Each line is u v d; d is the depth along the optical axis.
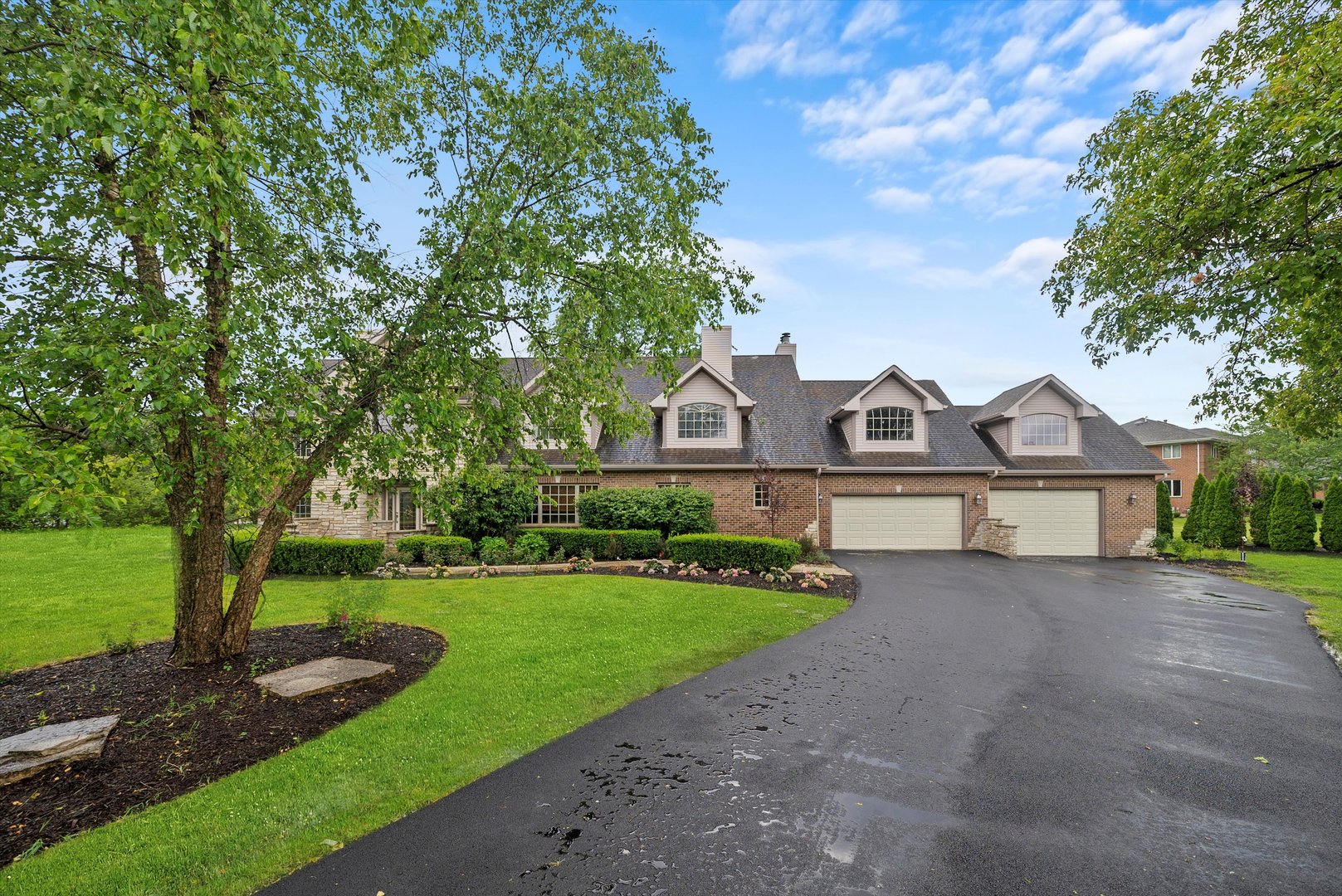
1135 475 18.38
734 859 3.20
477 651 7.02
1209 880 3.04
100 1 3.85
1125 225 7.27
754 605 9.76
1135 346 8.23
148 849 3.24
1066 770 4.28
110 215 5.15
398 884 2.96
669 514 15.59
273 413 5.61
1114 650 7.41
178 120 4.11
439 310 6.09
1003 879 3.04
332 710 5.20
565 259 6.55
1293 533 19.31
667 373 7.79
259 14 4.04
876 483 18.38
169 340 4.14
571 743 4.65
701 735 4.83
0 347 4.52
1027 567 14.91
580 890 2.92
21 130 4.68
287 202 5.83
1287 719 5.24
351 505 6.53
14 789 3.77
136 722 4.74
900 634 8.13
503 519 15.26
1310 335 6.33
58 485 3.71
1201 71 6.77
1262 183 5.48
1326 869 3.13
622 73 6.84
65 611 8.89
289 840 3.34
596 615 8.91
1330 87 4.89
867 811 3.71
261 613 8.80
